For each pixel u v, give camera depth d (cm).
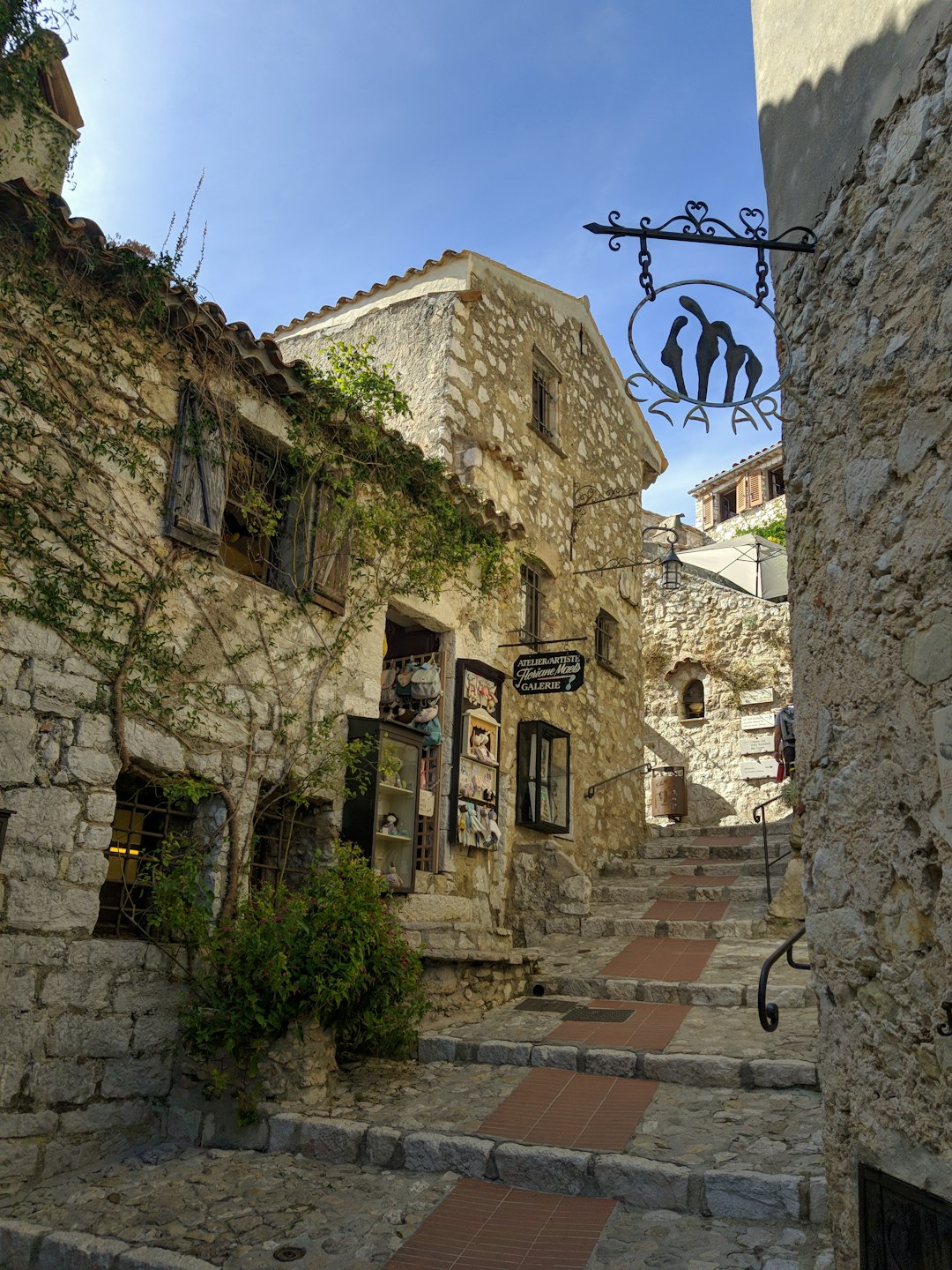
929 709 281
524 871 950
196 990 548
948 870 267
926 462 291
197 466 623
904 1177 280
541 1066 572
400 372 1059
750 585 2070
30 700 508
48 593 521
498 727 929
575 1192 422
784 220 407
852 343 342
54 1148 479
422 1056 601
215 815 605
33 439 530
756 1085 516
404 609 834
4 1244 405
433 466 804
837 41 370
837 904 335
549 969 773
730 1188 395
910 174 313
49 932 497
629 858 1202
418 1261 371
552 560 1131
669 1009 663
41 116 590
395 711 859
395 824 747
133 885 567
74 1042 498
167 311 601
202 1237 396
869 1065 310
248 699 635
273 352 661
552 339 1246
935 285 293
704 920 881
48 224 525
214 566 630
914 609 292
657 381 345
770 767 1560
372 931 556
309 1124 486
